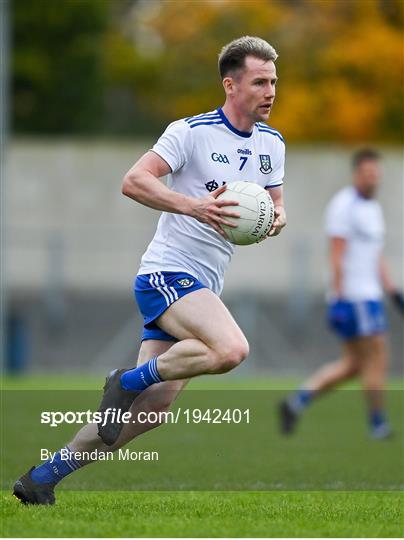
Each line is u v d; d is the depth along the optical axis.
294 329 85.19
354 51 108.81
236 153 24.25
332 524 21.19
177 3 116.75
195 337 23.30
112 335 86.69
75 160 96.44
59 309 85.88
